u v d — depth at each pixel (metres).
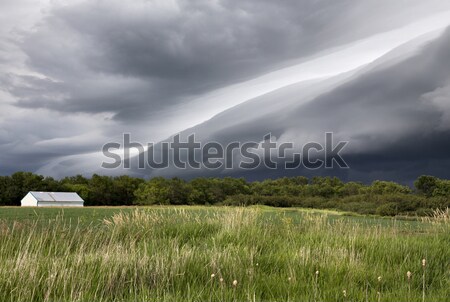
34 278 4.52
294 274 5.21
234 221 9.75
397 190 76.56
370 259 6.48
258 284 4.86
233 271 5.11
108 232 9.02
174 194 92.75
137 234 8.89
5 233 7.23
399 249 7.04
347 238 7.87
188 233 9.34
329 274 5.32
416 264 6.11
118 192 105.50
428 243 7.85
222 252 6.43
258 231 8.70
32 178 99.56
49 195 91.44
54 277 4.42
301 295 4.48
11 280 4.50
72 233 8.27
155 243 7.50
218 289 4.54
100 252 6.16
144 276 4.89
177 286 4.70
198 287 4.68
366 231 9.18
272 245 7.93
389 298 4.53
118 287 4.59
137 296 4.32
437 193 61.34
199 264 5.47
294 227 10.21
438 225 10.55
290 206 60.09
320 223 10.20
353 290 4.75
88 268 4.93
